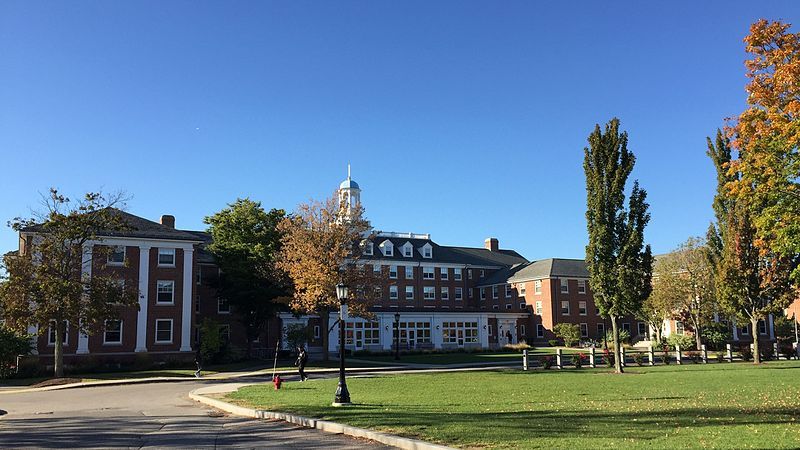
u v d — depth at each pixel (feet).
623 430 37.83
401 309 215.72
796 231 63.36
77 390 97.71
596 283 104.94
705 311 178.40
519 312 239.71
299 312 148.15
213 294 177.99
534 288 244.01
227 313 179.52
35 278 114.01
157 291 148.36
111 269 142.92
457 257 271.49
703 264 174.60
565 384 80.33
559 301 236.63
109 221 123.24
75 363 135.54
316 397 67.72
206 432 46.68
